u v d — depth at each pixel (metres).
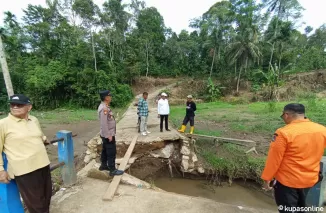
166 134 6.83
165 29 41.69
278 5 29.94
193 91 27.09
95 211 2.69
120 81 27.94
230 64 25.88
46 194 2.35
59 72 22.59
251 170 5.70
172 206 2.84
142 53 32.91
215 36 29.34
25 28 29.84
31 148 2.11
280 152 1.76
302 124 1.79
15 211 2.21
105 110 3.41
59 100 23.33
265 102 20.88
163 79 33.06
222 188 5.68
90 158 5.52
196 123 10.64
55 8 31.16
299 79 26.50
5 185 2.12
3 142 2.01
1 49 12.36
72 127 11.85
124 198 3.01
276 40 26.31
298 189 1.82
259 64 28.34
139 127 7.04
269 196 5.20
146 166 6.10
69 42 28.08
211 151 6.68
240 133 8.52
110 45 29.23
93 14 25.31
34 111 21.34
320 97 22.06
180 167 6.38
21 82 25.16
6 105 23.48
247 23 24.33
